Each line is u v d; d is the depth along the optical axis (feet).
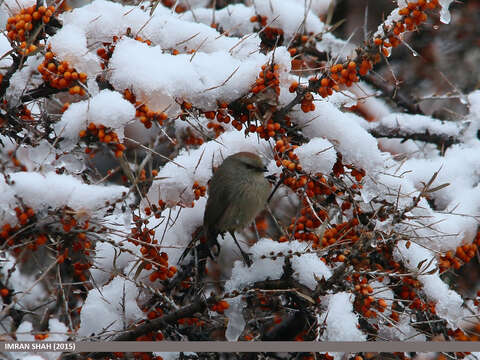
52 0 26.86
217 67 24.89
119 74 23.67
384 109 42.68
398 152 41.55
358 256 23.53
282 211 41.32
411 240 25.88
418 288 26.37
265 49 34.32
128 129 37.55
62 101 35.04
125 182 31.53
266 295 25.58
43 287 32.07
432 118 37.78
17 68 24.23
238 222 30.35
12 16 26.53
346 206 26.81
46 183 22.98
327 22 34.78
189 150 32.17
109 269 29.22
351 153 25.67
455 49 50.52
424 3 22.49
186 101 24.13
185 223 30.17
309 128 26.20
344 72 23.54
